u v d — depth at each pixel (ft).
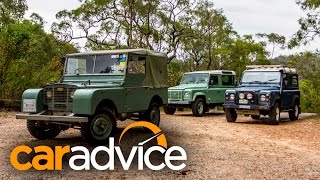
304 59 85.25
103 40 105.70
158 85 38.09
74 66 35.47
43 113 30.76
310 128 44.50
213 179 21.35
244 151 29.63
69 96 29.96
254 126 46.14
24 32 66.28
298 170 23.80
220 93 63.00
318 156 28.35
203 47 128.67
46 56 76.13
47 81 69.77
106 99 30.50
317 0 64.28
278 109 48.73
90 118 29.25
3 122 46.37
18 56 65.82
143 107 35.76
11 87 65.98
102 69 34.09
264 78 51.44
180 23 109.29
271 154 28.73
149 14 102.68
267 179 21.57
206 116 60.13
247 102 48.03
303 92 95.91
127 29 103.86
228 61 148.56
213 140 34.63
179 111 72.49
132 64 34.14
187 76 63.72
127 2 101.24
